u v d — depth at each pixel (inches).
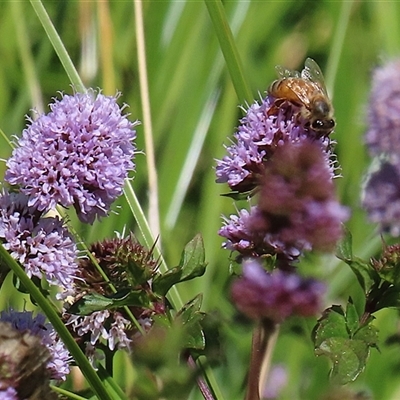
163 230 30.0
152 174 29.3
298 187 23.6
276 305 23.6
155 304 26.3
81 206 26.3
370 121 29.4
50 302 26.4
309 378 28.2
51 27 28.6
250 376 25.7
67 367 26.5
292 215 23.6
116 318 26.5
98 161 26.3
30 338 25.1
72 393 26.4
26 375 25.0
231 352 28.4
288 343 28.5
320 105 26.6
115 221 29.6
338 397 24.9
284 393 28.1
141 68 29.7
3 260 26.3
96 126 26.4
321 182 23.6
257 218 23.6
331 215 23.6
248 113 26.6
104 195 26.5
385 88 29.4
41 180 26.3
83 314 26.2
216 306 29.3
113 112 26.5
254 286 23.6
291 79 27.0
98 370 26.7
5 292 29.0
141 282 26.3
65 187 26.3
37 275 26.3
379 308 26.1
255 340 25.7
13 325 26.2
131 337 26.6
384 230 29.2
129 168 26.5
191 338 25.9
